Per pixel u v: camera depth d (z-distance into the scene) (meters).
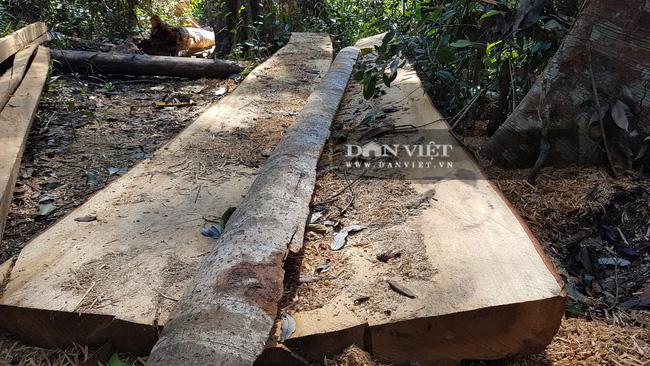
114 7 9.48
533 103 3.29
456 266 1.99
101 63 6.60
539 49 3.68
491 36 4.04
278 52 6.45
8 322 1.96
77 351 1.92
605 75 3.08
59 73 6.57
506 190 3.12
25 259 2.22
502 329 1.79
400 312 1.80
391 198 2.59
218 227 2.45
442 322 1.77
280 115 4.18
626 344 1.99
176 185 2.92
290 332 1.78
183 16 11.58
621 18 2.99
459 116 4.26
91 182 3.63
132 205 2.68
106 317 1.88
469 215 2.34
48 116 4.98
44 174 3.79
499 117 4.08
